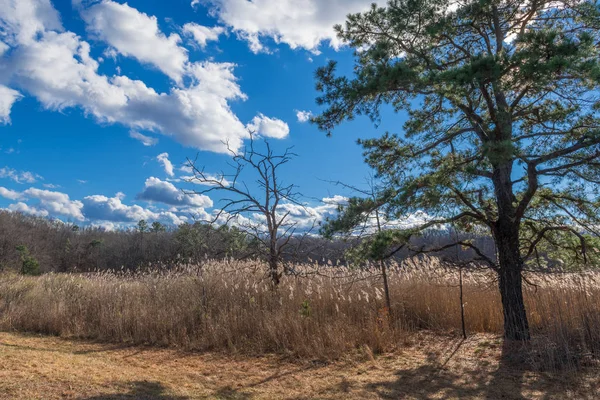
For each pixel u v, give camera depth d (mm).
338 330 7875
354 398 5156
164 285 11984
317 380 5977
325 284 10305
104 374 5770
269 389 5562
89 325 10047
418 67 7758
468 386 5551
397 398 5148
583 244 7223
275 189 10453
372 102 8227
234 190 10469
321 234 7875
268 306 9781
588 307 7324
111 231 70875
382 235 7395
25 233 58938
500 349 7176
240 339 8344
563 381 5551
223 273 11531
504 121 7012
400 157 8578
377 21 8414
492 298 9539
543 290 9117
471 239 9289
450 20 7805
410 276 10555
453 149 8773
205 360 7293
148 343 8758
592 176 7227
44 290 12969
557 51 6285
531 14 7895
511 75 6844
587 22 7500
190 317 9539
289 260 10820
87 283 13531
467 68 6473
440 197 7391
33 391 4594
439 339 8227
